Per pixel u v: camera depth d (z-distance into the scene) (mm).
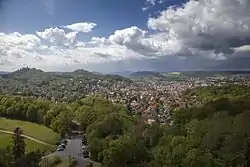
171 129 133125
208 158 94875
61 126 177750
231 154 103500
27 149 139375
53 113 197875
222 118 134000
